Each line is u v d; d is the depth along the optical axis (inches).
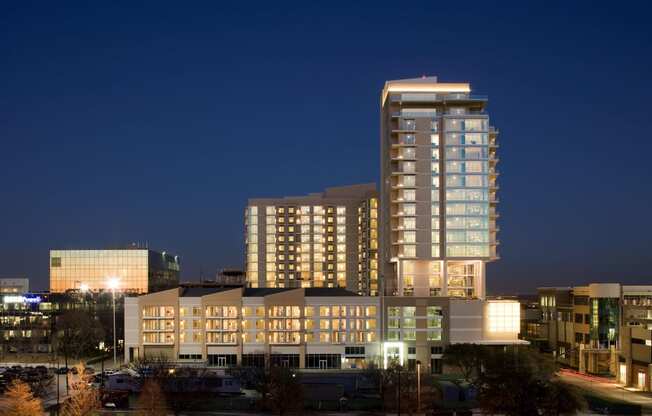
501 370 4249.5
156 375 4943.4
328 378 6008.9
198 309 7337.6
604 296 7342.5
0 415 3823.8
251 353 7303.2
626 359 6254.9
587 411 4817.9
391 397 4842.5
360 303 7475.4
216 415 4601.4
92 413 4298.7
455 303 7539.4
